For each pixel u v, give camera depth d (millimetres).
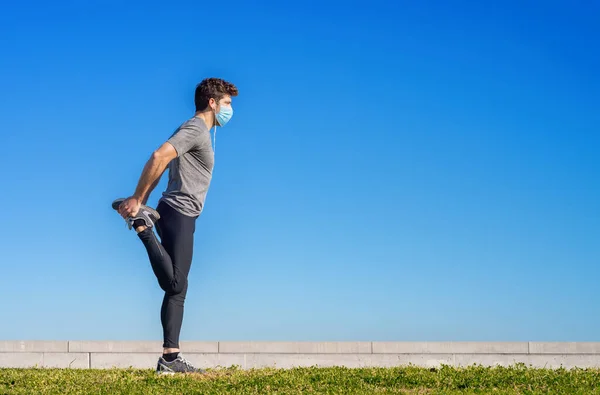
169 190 5824
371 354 8852
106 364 8703
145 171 5402
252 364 8766
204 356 8727
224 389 5156
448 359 8875
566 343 8969
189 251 5766
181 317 5922
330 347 8844
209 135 5805
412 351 8875
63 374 6141
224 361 8742
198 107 5996
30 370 6770
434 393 5133
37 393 5023
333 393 5113
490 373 6062
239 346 8789
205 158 5789
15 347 8719
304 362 8789
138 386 5289
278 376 5852
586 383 5543
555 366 8898
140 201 5508
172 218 5734
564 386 5438
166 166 5547
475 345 8922
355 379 5785
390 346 8875
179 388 5176
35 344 8727
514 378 5797
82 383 5496
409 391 5352
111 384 5410
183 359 5926
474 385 5590
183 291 5887
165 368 5840
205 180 5848
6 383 5562
